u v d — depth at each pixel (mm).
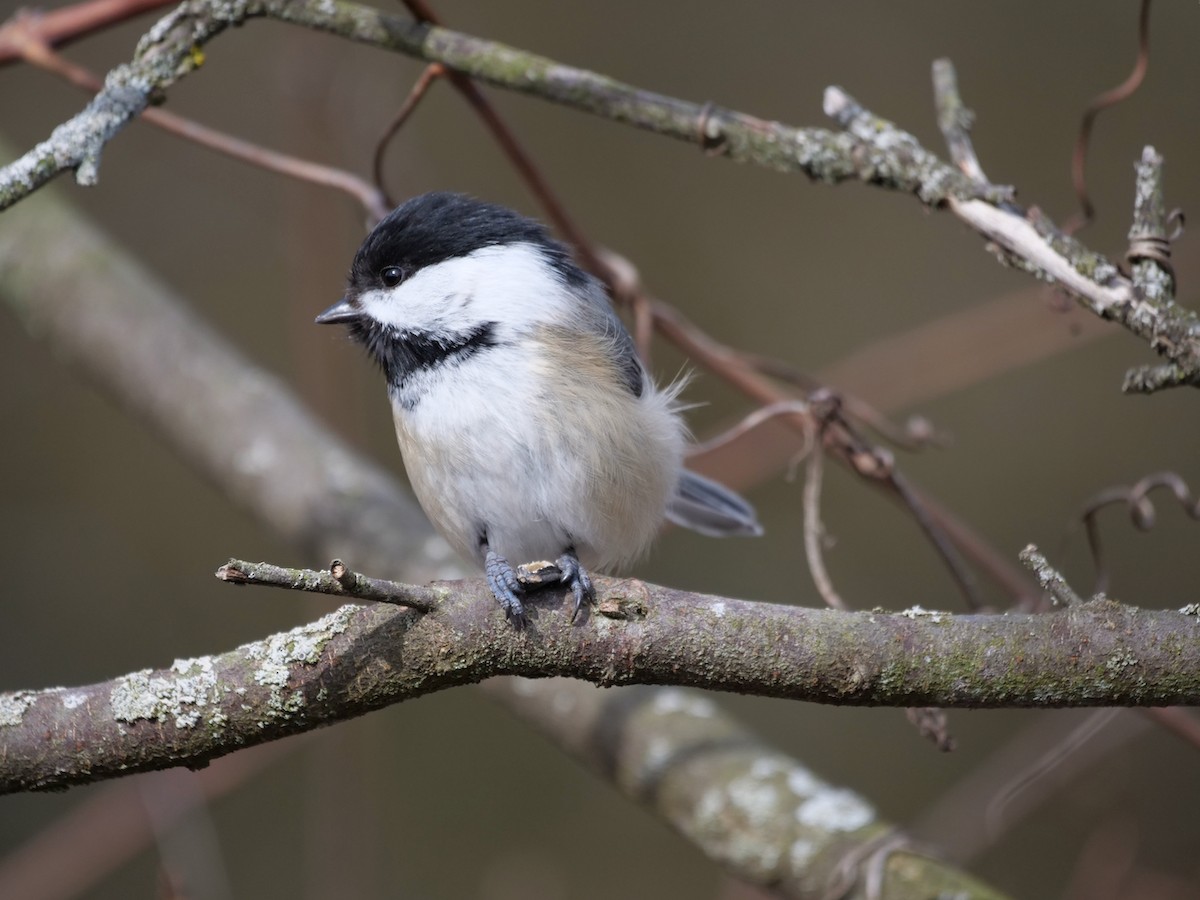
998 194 4809
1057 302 5258
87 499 10367
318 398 9055
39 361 10602
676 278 11164
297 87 9055
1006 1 11297
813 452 5758
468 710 10023
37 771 3863
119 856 7555
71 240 8477
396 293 5652
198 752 3852
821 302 11078
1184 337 4316
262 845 9391
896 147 4977
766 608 3850
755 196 11406
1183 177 10570
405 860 9547
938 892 5477
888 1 11469
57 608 9984
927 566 10289
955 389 9469
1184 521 10078
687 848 9562
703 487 7219
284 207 10703
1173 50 10789
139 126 11047
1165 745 8680
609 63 11438
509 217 5895
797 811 6000
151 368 8023
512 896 9109
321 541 7316
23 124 10734
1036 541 10203
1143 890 7789
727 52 11469
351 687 3807
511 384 5449
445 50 5395
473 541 5812
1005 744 9648
